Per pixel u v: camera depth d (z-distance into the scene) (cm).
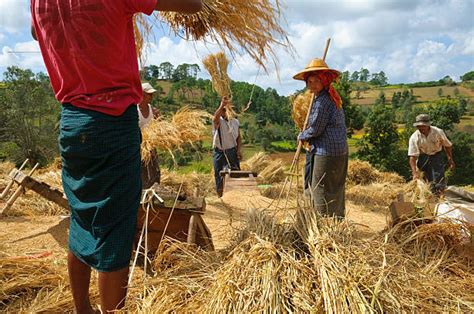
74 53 224
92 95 230
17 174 386
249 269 255
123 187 236
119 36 230
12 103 4188
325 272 250
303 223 305
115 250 232
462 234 354
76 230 244
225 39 347
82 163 234
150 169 636
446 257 335
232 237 323
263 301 235
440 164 802
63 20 224
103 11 222
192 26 342
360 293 234
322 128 498
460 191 428
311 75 502
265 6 342
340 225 313
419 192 664
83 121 229
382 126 3116
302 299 237
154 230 350
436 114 4841
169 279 267
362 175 1230
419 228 361
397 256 291
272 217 316
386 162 3067
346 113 3067
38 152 4141
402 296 246
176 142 629
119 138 234
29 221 569
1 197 527
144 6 232
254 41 345
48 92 4506
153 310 241
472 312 259
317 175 507
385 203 834
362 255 273
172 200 341
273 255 265
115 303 240
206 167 1291
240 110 838
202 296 251
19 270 331
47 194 392
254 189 734
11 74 4306
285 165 1207
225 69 782
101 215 232
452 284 289
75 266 252
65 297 299
